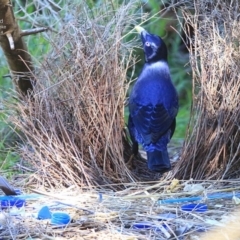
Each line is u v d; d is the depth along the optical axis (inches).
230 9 374.6
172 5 401.7
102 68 367.2
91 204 326.3
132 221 302.4
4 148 422.6
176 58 637.9
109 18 391.5
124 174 363.3
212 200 330.3
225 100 364.5
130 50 415.8
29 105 370.0
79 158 359.9
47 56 376.5
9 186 336.8
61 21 404.5
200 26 374.3
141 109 369.1
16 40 404.5
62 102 367.6
